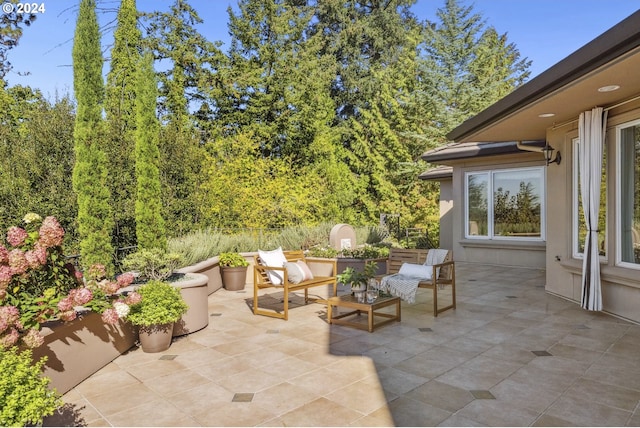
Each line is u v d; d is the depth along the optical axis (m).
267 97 17.53
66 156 7.70
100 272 4.17
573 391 3.45
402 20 24.73
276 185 14.01
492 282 8.57
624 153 5.57
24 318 3.19
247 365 4.12
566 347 4.55
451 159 11.30
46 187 7.48
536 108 5.84
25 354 2.78
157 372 3.96
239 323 5.69
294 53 19.36
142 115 6.54
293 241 10.54
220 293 7.87
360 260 8.91
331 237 10.22
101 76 5.63
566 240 6.93
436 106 19.84
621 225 5.66
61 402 2.68
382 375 3.83
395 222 19.06
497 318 5.79
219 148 14.12
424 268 6.34
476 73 20.88
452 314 6.04
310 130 18.83
